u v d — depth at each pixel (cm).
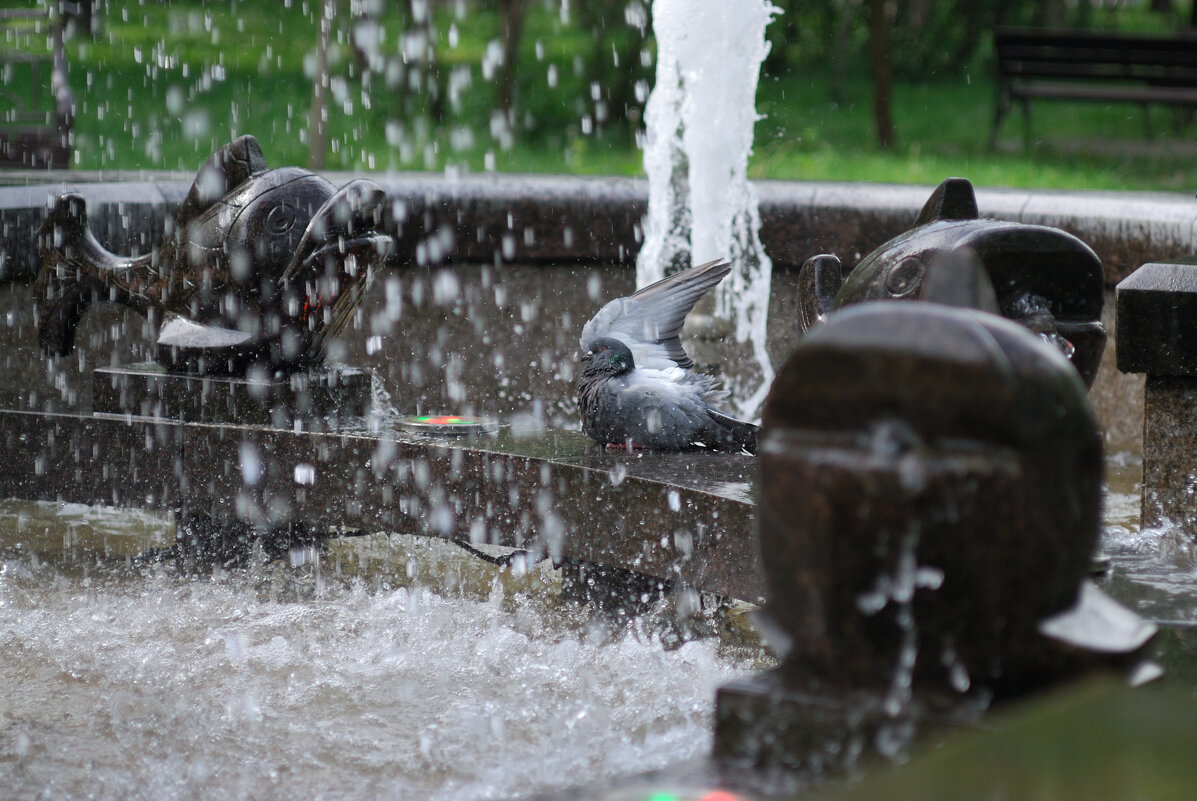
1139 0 4453
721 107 978
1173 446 599
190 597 599
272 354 627
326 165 2438
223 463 620
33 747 428
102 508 771
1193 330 580
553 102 3017
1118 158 2403
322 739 434
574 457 548
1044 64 2334
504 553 679
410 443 580
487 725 445
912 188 980
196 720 452
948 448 253
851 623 262
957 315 254
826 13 3750
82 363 852
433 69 3108
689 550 499
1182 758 188
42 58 1415
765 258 990
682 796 256
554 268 997
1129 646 268
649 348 586
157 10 3578
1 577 630
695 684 484
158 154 2412
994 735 198
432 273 978
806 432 263
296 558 646
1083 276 468
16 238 815
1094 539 270
